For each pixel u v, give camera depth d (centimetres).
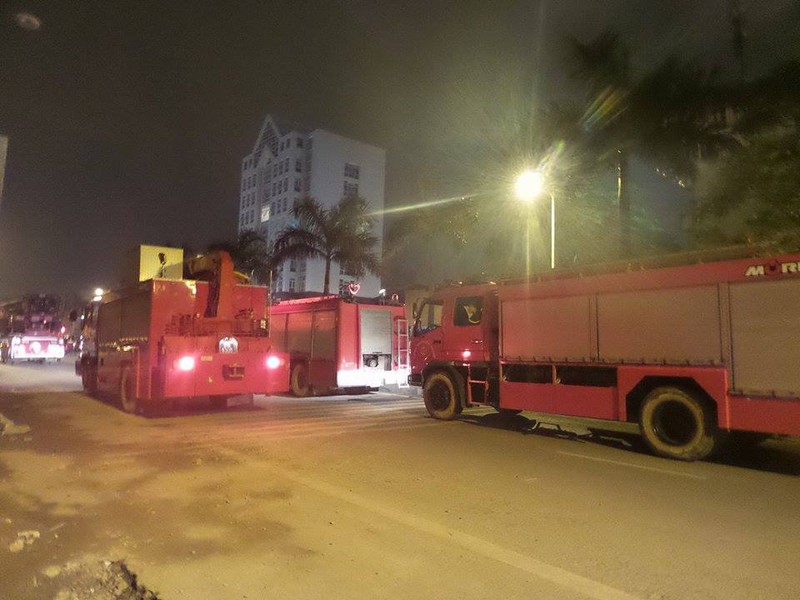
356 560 501
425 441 1055
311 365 1827
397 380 1836
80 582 455
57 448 961
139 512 623
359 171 10138
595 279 1052
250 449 962
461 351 1301
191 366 1295
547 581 464
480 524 598
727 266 890
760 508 664
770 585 459
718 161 1873
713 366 891
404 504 662
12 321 3903
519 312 1171
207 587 445
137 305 1391
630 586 455
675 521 615
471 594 439
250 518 607
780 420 823
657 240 2050
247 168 11306
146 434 1101
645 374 966
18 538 547
